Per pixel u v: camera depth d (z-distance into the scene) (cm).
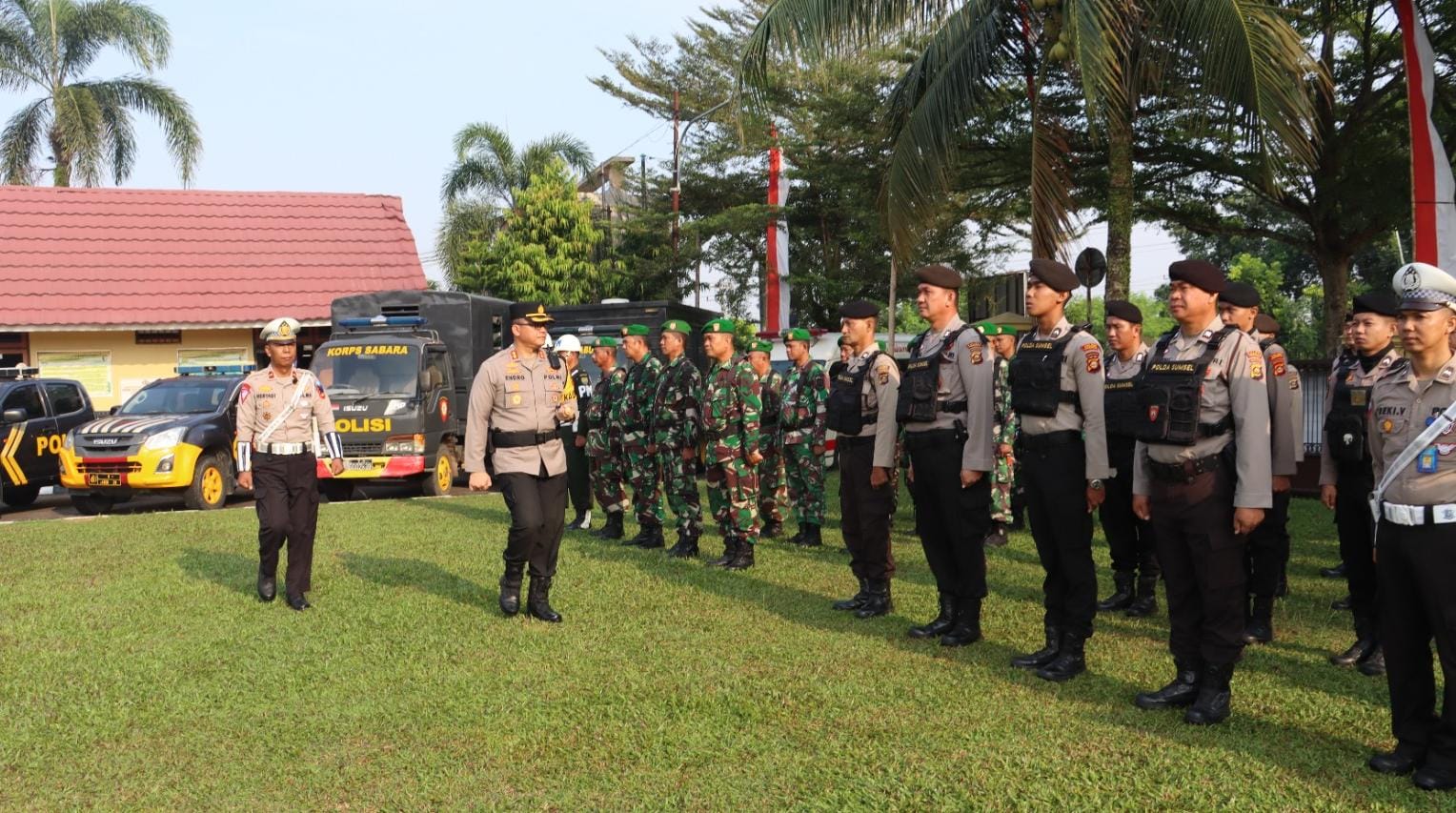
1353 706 496
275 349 718
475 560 876
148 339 2027
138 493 1338
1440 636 409
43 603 727
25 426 1409
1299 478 1225
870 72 2045
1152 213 1700
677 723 479
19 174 2591
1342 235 1575
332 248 2280
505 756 445
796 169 2847
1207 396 480
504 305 1717
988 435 587
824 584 779
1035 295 554
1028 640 621
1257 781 410
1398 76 1345
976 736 459
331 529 1056
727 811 388
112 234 2127
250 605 718
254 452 719
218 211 2267
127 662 580
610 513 1034
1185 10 965
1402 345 424
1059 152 1140
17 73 2545
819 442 966
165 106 2608
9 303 1906
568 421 679
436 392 1465
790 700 509
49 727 483
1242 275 3756
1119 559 720
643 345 981
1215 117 1049
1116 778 412
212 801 404
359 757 446
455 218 3094
